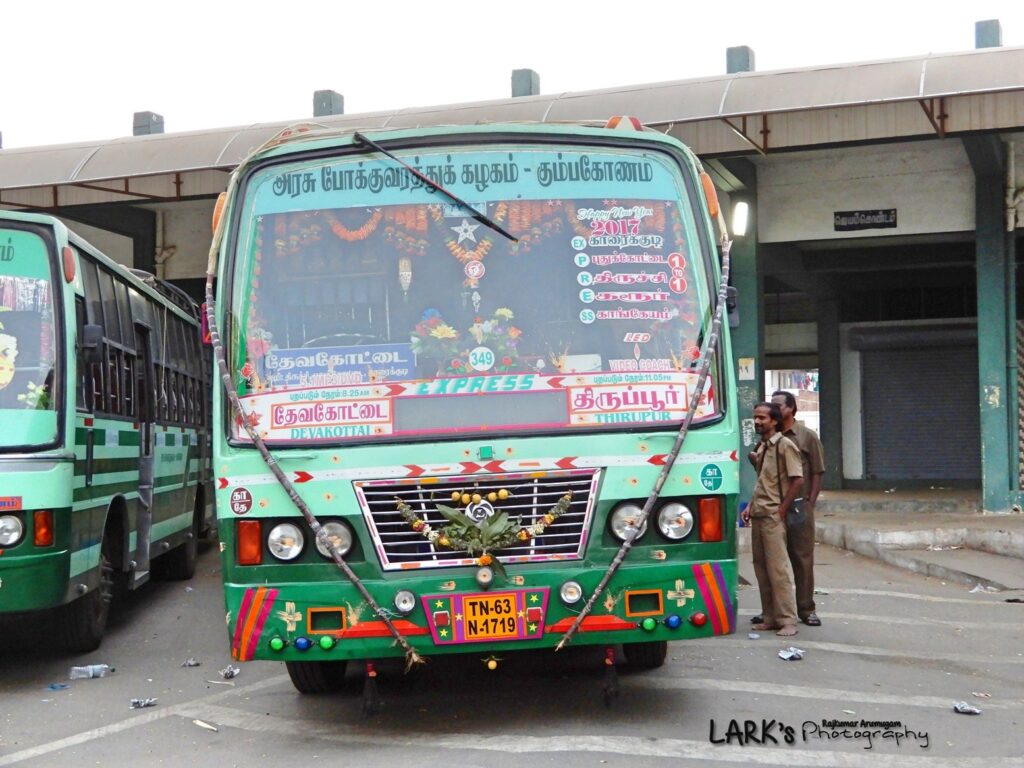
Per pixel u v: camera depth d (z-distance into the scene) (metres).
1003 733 6.19
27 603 7.67
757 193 18.56
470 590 5.72
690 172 6.45
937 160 17.75
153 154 17.53
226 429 6.02
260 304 6.20
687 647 8.55
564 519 5.84
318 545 5.82
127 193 18.56
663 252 6.29
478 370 6.03
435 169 6.33
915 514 18.23
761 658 8.15
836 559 14.49
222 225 6.32
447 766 5.58
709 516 5.93
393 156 6.34
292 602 5.80
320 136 6.39
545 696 7.08
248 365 6.11
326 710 7.05
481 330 6.10
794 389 40.62
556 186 6.32
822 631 9.23
